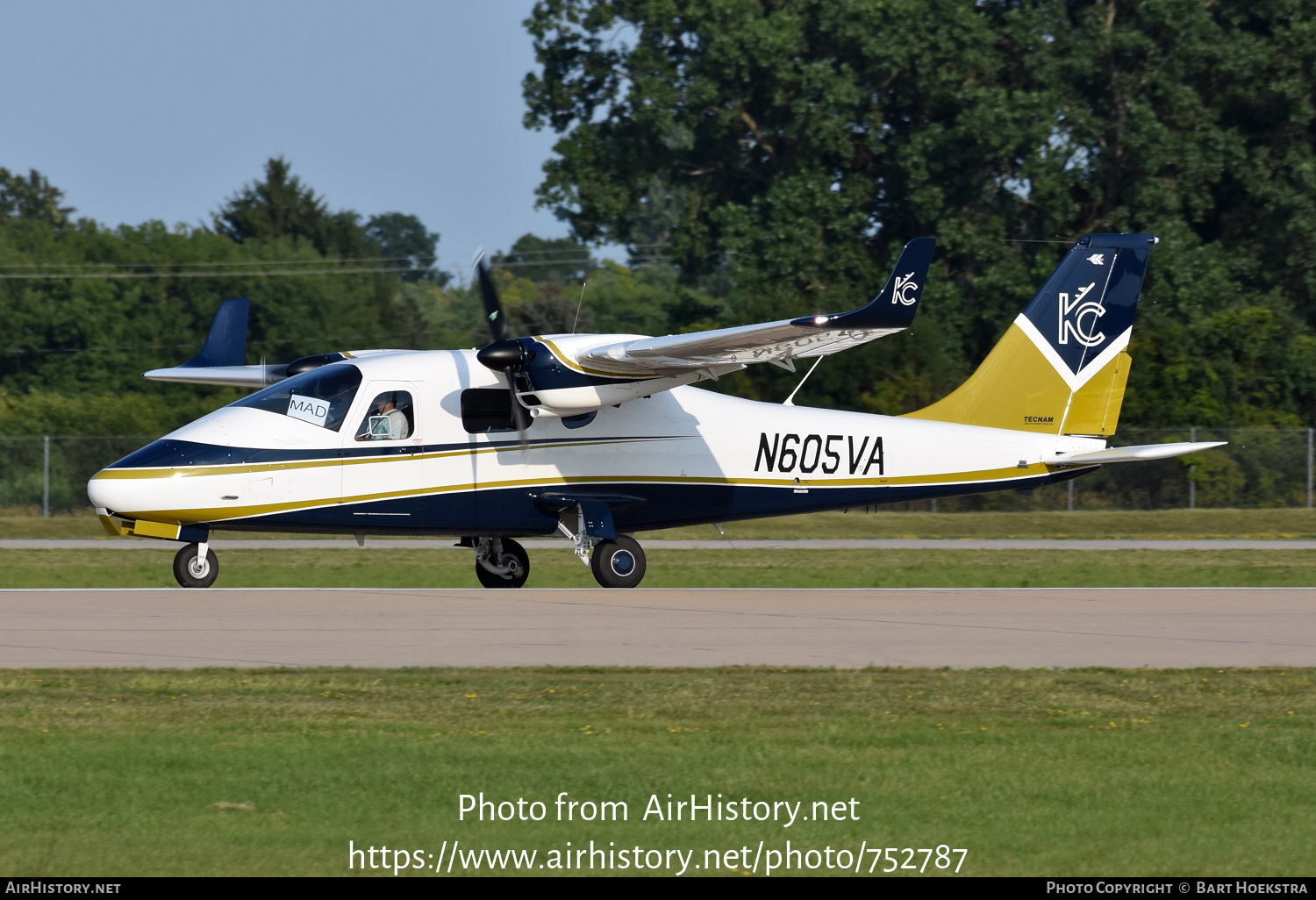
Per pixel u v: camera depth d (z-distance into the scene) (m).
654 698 36.94
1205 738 33.06
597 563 64.25
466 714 34.72
